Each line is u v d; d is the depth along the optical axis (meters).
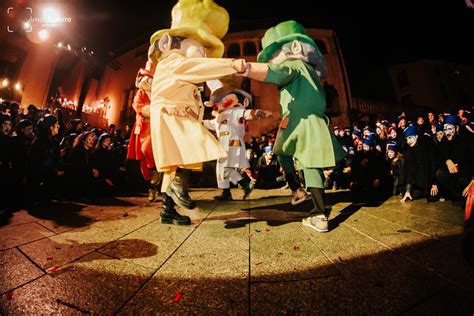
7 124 4.47
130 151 3.54
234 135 4.17
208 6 2.84
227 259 1.93
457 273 1.57
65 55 20.64
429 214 3.14
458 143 3.82
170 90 2.54
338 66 17.55
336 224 2.84
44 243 2.33
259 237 2.45
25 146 4.91
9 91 15.45
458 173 3.80
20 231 2.75
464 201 3.69
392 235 2.32
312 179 2.68
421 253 1.89
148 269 1.78
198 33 2.71
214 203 4.58
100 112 23.58
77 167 5.42
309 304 1.33
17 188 4.55
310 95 2.80
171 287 1.54
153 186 4.98
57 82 21.19
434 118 7.09
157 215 3.59
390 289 1.44
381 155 5.77
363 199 4.82
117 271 1.75
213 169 8.85
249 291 1.48
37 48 16.30
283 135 2.87
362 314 1.23
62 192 5.46
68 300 1.41
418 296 1.36
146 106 3.42
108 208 4.26
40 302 1.39
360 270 1.67
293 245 2.19
